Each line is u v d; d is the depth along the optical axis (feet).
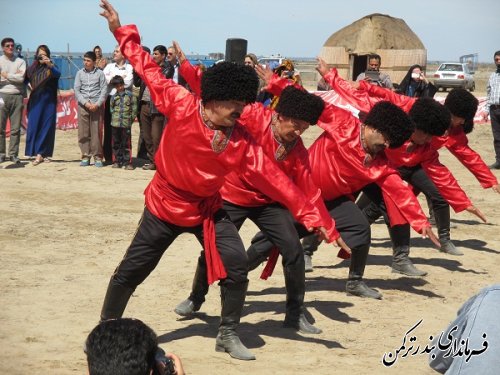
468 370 10.56
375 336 22.53
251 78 18.15
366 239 25.11
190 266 29.04
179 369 8.94
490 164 61.46
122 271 19.66
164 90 18.71
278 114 20.74
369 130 23.45
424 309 25.36
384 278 28.94
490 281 29.22
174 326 22.45
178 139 18.56
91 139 51.01
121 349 8.48
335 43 123.03
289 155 21.06
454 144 31.53
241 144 18.95
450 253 33.17
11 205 38.70
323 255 32.24
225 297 19.98
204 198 19.38
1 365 18.81
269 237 21.86
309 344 21.52
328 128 23.93
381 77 44.80
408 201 23.95
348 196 24.88
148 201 19.52
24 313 22.82
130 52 19.16
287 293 22.48
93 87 50.39
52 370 18.69
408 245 29.53
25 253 29.89
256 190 21.29
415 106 28.07
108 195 42.11
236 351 20.06
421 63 119.65
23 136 67.56
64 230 33.99
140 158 55.77
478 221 40.47
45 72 50.88
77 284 25.99
